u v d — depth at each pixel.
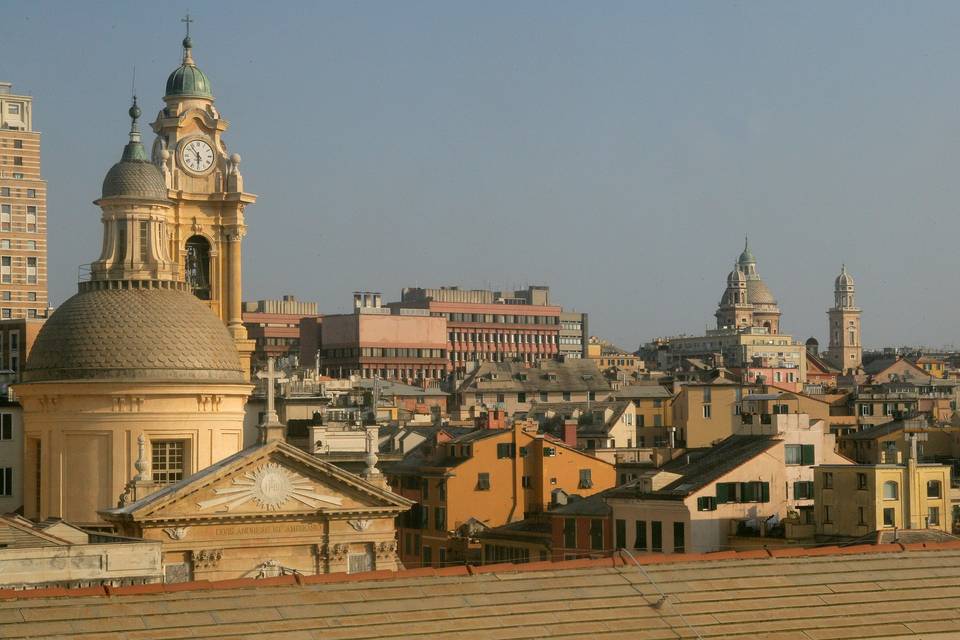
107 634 88.62
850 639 100.12
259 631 91.31
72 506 186.88
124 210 197.25
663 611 99.56
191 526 155.75
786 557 108.25
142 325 188.75
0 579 124.25
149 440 186.88
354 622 93.62
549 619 96.94
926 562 110.25
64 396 187.25
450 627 94.69
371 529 162.50
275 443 158.50
